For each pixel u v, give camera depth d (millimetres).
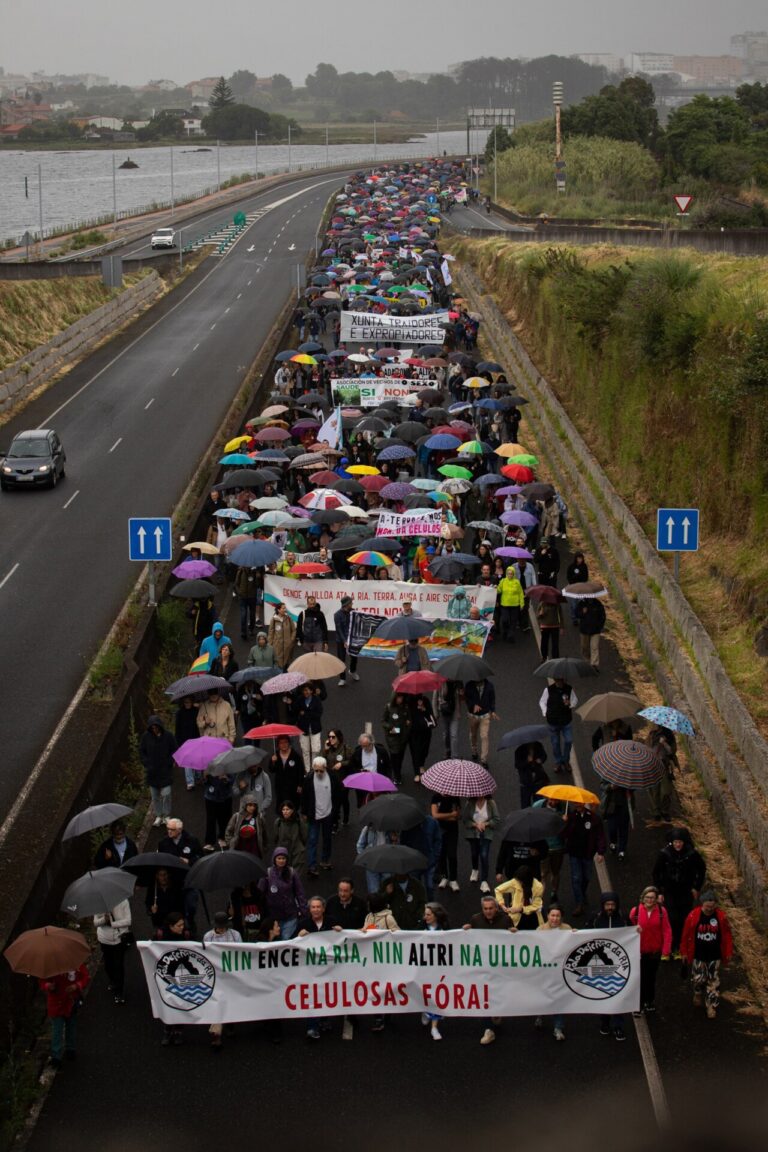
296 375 54844
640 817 20875
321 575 29516
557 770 22250
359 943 15297
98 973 17141
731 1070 14875
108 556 35375
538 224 105000
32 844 19094
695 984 16016
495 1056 15227
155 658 28156
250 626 29141
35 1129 14086
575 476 40406
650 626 28453
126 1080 14867
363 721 25031
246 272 99375
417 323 58156
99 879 15336
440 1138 13820
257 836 17641
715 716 22625
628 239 78562
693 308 34625
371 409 48188
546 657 27641
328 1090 14641
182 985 15258
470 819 18531
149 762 20469
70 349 67000
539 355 59031
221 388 58875
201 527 36531
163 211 152875
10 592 32594
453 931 15281
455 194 157625
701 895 15820
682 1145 13703
